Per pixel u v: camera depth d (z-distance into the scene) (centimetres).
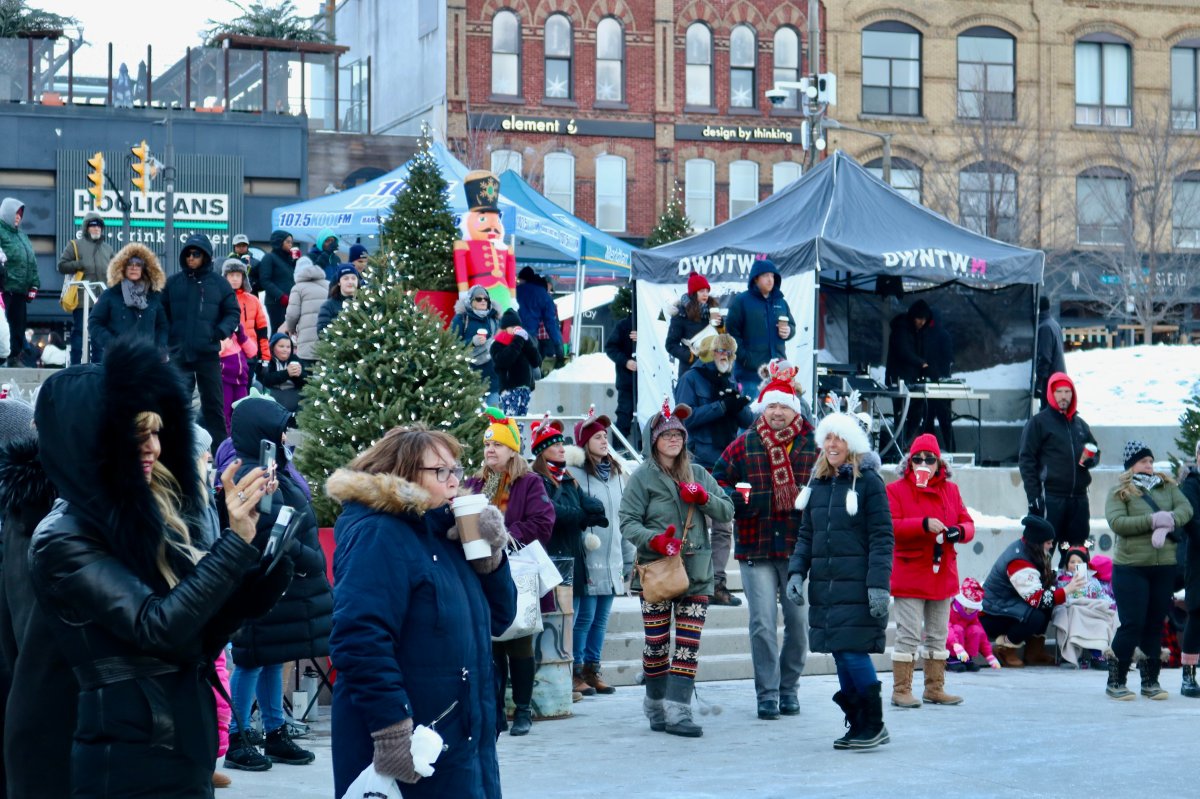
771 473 992
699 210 4484
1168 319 4494
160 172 3944
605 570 1105
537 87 4359
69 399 398
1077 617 1292
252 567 411
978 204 4409
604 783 788
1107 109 4706
